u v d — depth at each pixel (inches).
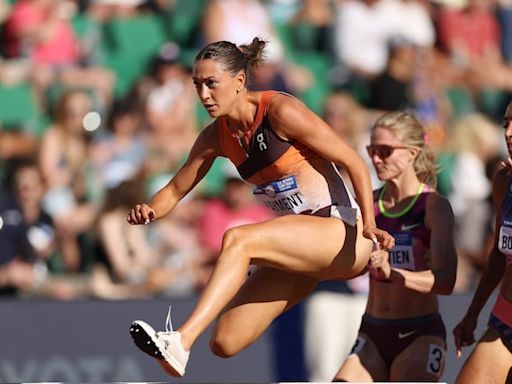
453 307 1029.2
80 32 1471.5
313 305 1036.5
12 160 1316.4
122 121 1322.6
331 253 631.8
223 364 1029.8
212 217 1195.9
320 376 1032.8
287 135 629.6
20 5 1444.4
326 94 1476.4
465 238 1315.2
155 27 1509.6
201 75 617.3
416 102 1489.9
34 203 1200.8
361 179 622.2
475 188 1417.3
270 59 1457.9
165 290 1155.9
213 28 1486.2
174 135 1354.6
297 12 1592.0
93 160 1284.4
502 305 683.4
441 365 756.6
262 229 613.6
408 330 759.1
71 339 1019.9
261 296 677.3
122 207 1153.4
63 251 1173.1
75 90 1384.1
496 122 1590.8
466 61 1594.5
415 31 1569.9
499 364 675.4
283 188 643.5
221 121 646.5
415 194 764.0
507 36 1652.3
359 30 1526.8
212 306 589.9
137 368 1023.6
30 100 1405.0
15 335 1013.2
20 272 1155.9
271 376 1034.7
